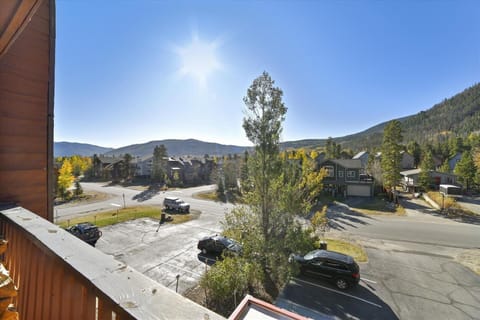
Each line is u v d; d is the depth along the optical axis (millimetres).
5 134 2133
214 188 33000
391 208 19594
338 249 10297
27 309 1193
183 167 44469
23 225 1301
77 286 829
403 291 6871
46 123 2473
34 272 1147
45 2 2498
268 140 6832
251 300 2230
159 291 697
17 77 2234
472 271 8188
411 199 23812
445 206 18250
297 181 7199
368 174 29219
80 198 25141
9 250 1455
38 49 2424
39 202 2377
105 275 765
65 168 24500
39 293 1086
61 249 956
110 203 22562
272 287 6922
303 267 7422
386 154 21875
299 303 6270
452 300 6441
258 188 6852
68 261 852
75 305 832
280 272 6316
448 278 7668
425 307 6141
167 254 9648
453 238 11969
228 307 6031
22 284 1264
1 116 2109
